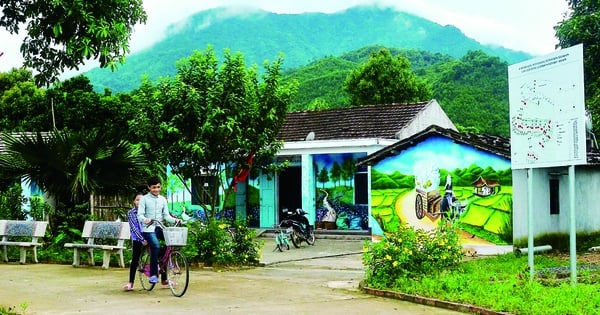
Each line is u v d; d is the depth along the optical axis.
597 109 29.75
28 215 19.55
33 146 16.56
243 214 28.61
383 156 20.97
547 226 18.20
